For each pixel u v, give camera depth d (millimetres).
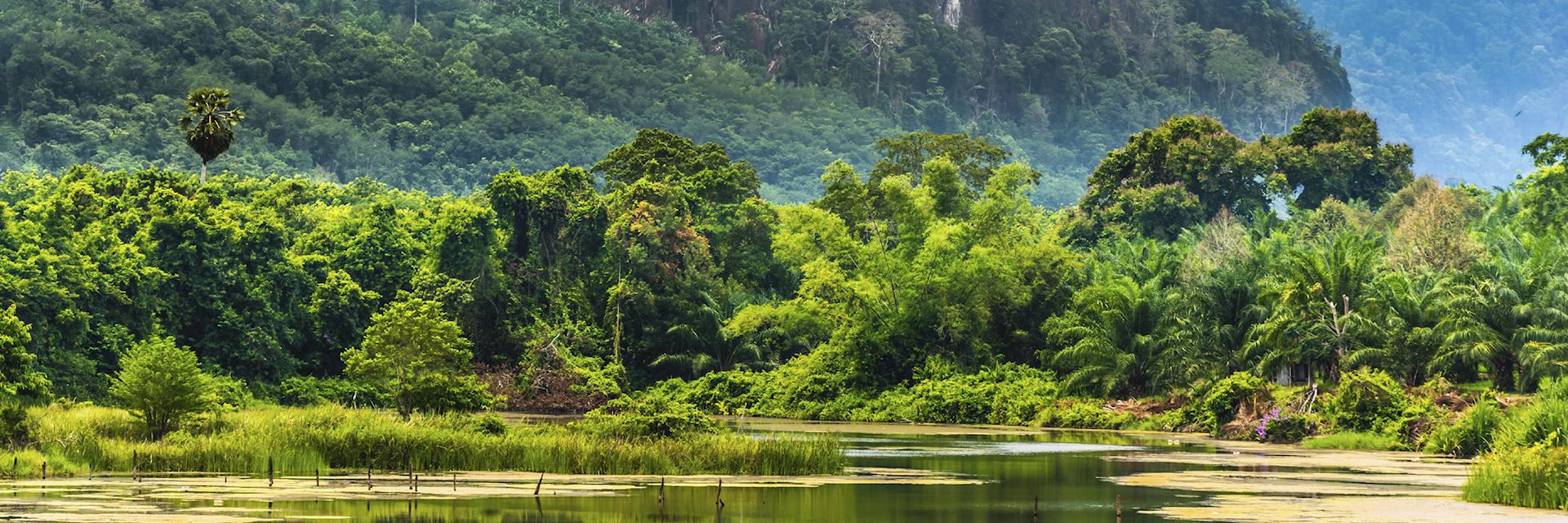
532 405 116938
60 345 94438
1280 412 80375
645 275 129500
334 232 135250
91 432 56281
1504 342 83062
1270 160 164500
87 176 127375
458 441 53312
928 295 112500
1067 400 99875
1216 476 54094
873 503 43094
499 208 130875
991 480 51562
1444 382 80938
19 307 91125
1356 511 42125
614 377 122438
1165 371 96062
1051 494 46656
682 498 43656
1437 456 67000
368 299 121750
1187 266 111625
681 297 129875
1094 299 102688
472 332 124312
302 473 50594
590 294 131500
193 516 37531
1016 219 125250
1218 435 84812
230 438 53688
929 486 48656
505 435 58500
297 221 149125
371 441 52844
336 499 42031
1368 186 170125
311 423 60438
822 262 113000
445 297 121188
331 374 120188
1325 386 86000
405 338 74312
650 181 142250
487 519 38219
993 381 106812
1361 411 77438
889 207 122812
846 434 85688
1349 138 171875
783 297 140500
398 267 129750
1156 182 168000
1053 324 109000
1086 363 100125
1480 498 44938
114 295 100625
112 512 38094
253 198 153000
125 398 60562
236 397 95562
